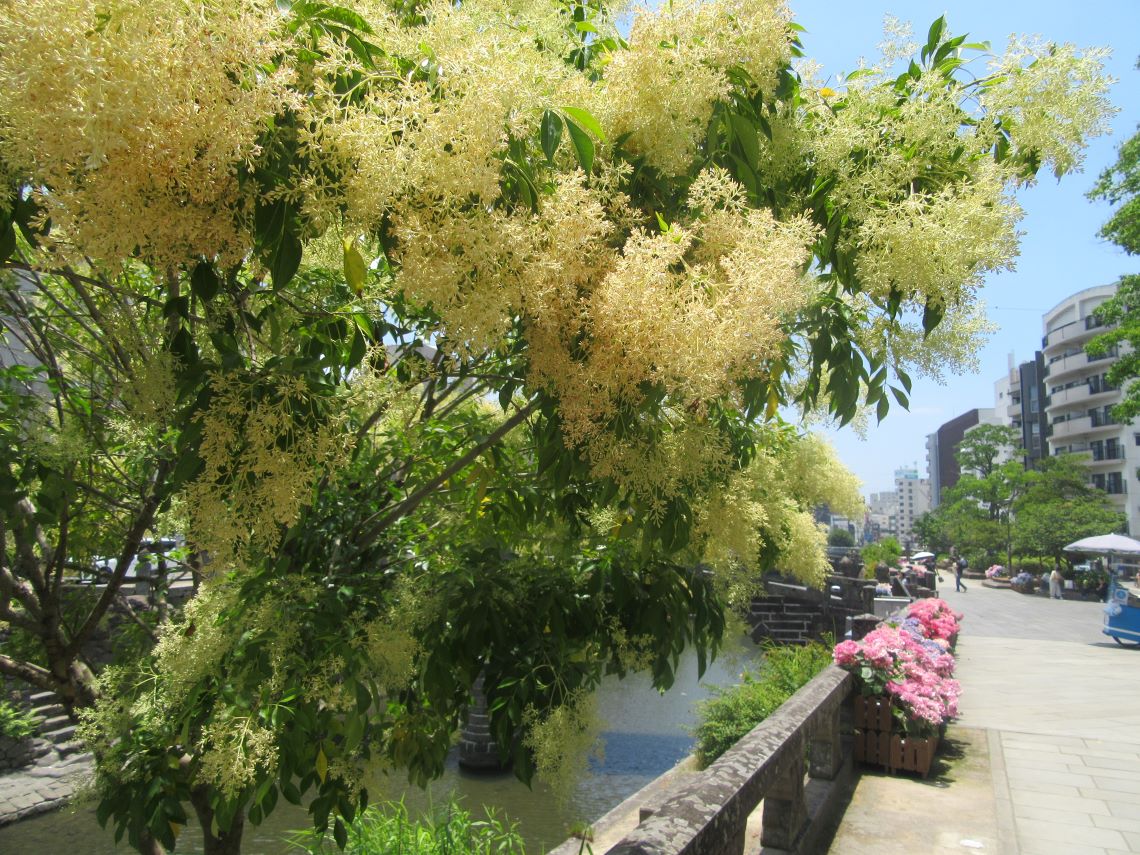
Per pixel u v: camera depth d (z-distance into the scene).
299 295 2.26
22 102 1.07
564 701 2.06
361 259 1.76
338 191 1.42
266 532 1.51
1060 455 44.31
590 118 1.52
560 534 2.72
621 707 12.28
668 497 2.00
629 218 1.75
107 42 1.08
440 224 1.42
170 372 1.62
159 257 1.39
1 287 2.21
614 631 2.35
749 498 2.80
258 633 1.95
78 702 2.53
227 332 1.93
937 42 2.07
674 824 2.21
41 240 1.24
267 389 1.51
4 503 2.04
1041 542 37.41
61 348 2.57
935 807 4.72
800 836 3.64
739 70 1.77
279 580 1.98
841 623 20.45
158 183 1.22
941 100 1.93
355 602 2.18
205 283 1.54
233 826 2.45
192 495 1.46
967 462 50.53
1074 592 32.62
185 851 6.65
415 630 2.18
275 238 1.40
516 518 2.75
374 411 2.26
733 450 2.47
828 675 5.26
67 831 8.63
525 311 1.58
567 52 2.23
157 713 2.17
